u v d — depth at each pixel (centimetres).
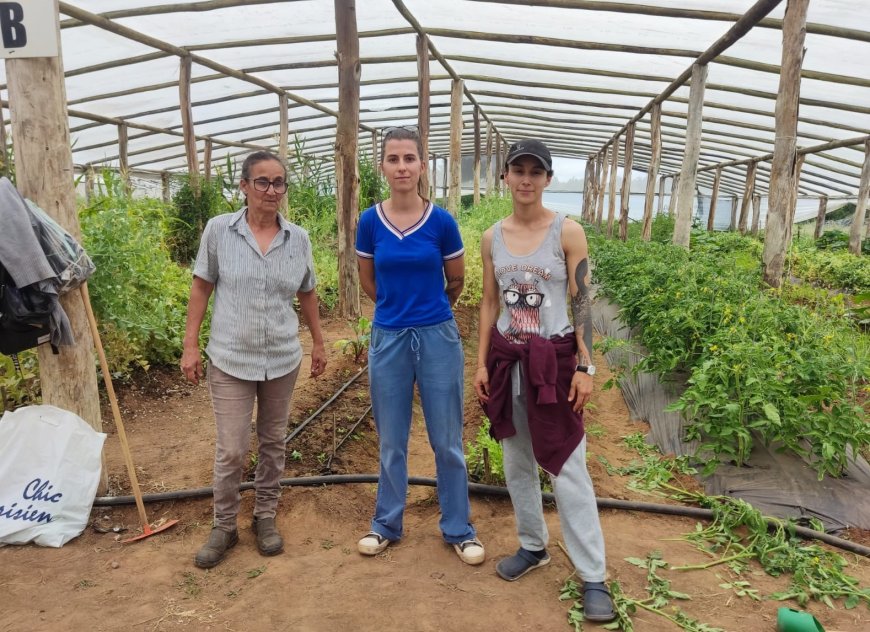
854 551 311
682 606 262
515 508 277
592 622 247
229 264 284
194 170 1051
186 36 893
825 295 808
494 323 279
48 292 282
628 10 750
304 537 320
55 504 311
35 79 300
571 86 1252
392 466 294
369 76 1236
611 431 506
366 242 284
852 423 375
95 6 746
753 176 1967
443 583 274
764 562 297
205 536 320
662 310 590
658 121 1288
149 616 252
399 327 275
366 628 244
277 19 839
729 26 778
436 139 2447
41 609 256
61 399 329
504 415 265
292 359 302
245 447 294
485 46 1022
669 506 350
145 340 542
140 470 394
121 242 519
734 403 386
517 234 260
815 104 1058
